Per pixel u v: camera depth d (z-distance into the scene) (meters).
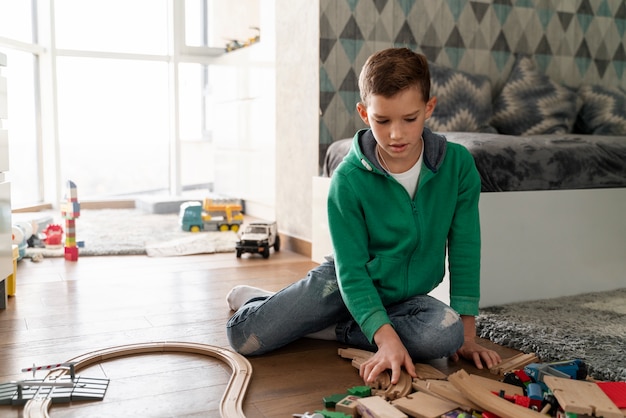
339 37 2.58
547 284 1.90
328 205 1.41
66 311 1.79
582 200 1.92
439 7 2.79
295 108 2.79
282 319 1.40
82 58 4.12
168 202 4.03
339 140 2.61
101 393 1.19
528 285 1.86
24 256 2.61
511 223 1.81
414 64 1.22
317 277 1.44
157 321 1.69
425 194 1.41
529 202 1.83
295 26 2.75
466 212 1.44
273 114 3.40
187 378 1.29
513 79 2.89
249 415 1.11
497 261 1.80
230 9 4.25
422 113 1.23
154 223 3.58
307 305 1.41
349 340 1.48
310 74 2.63
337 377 1.30
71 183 2.57
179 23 4.29
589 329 1.56
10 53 3.78
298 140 2.77
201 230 3.34
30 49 3.88
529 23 3.02
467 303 1.42
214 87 4.31
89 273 2.31
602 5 3.20
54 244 2.79
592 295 1.94
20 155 3.92
